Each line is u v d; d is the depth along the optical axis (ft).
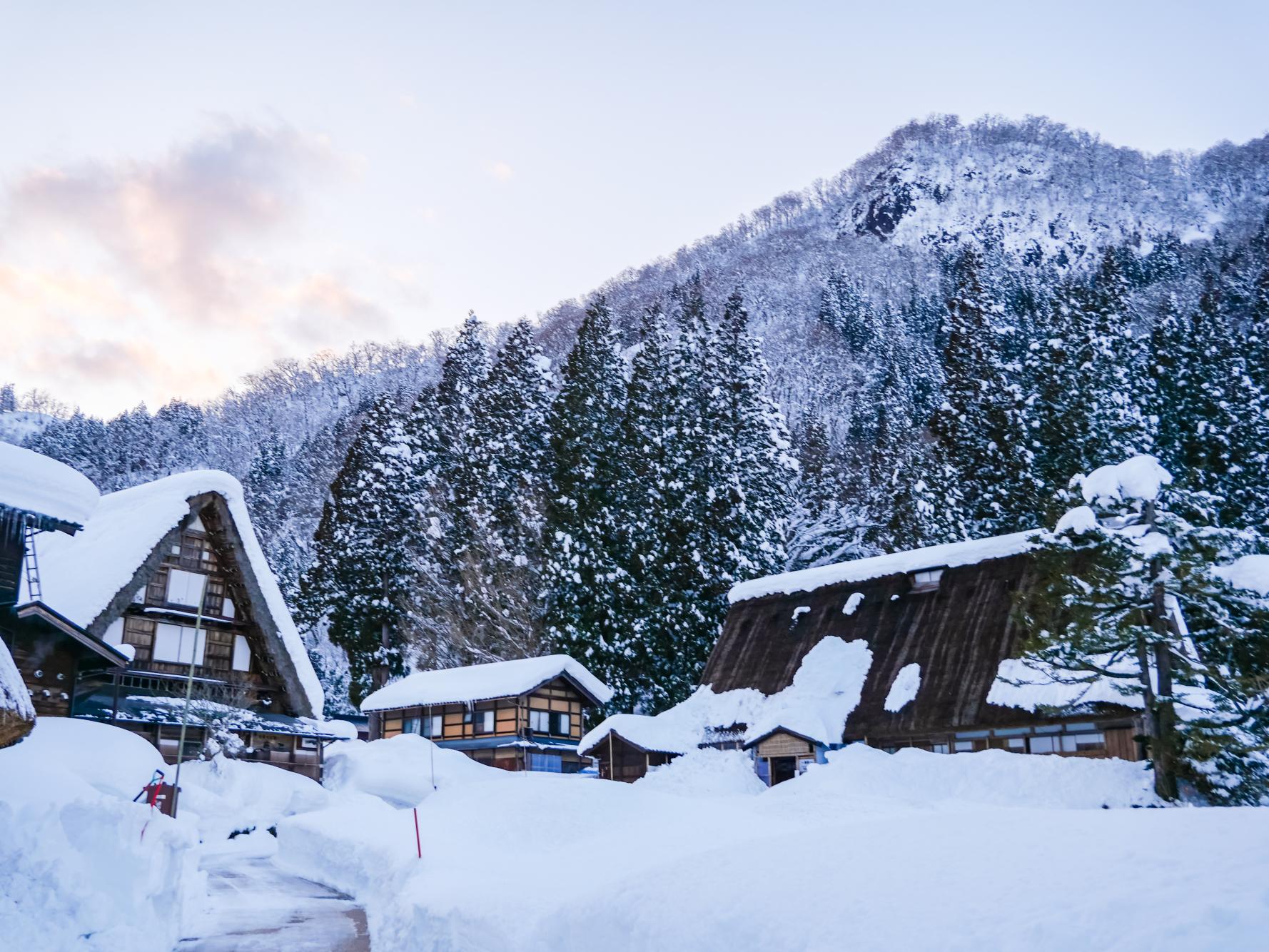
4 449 63.26
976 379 173.17
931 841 28.63
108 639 105.81
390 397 203.10
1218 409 155.84
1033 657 80.02
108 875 37.58
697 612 154.51
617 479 170.09
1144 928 18.15
